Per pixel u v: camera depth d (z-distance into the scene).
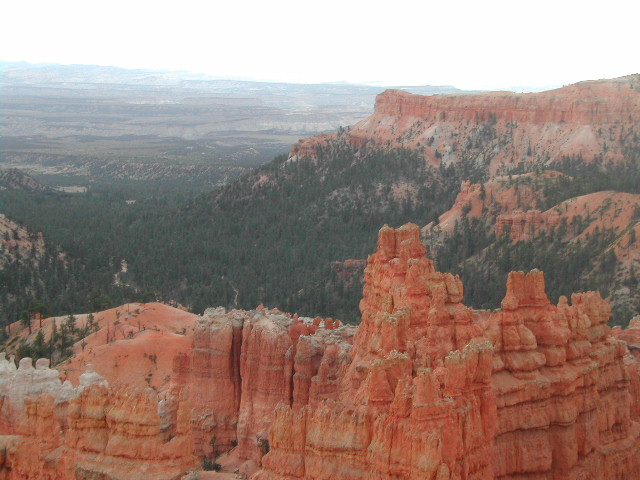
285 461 58.44
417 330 66.69
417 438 52.56
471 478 56.94
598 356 74.25
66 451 64.88
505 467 66.31
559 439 68.56
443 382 57.97
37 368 84.62
